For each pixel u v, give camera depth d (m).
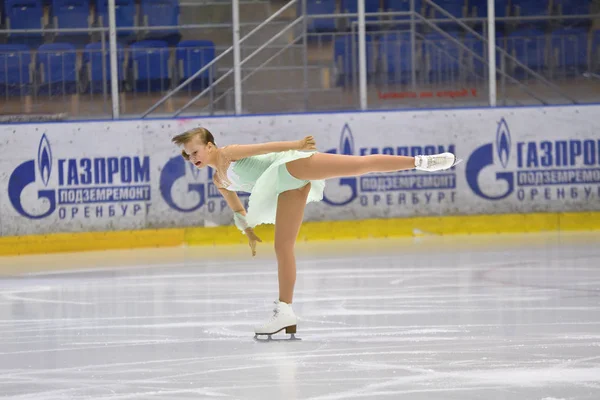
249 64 39.91
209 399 12.70
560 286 22.62
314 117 35.88
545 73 40.22
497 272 25.48
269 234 35.44
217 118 35.50
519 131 36.47
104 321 19.78
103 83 37.19
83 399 12.92
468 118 36.28
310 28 40.91
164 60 38.31
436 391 12.77
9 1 40.38
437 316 19.00
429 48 39.28
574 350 15.31
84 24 40.81
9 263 31.64
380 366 14.48
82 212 34.56
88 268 29.47
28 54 37.03
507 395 12.46
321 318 19.22
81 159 34.56
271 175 16.72
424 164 16.44
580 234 34.91
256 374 14.15
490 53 36.91
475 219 36.09
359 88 38.44
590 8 41.41
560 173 36.56
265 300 22.05
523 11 41.53
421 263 27.94
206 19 41.59
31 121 35.56
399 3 41.06
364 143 36.06
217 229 35.25
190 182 35.16
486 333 17.00
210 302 21.97
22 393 13.40
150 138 34.97
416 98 39.28
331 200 35.59
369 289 23.14
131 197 34.88
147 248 34.69
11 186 34.09
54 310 21.56
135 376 14.31
